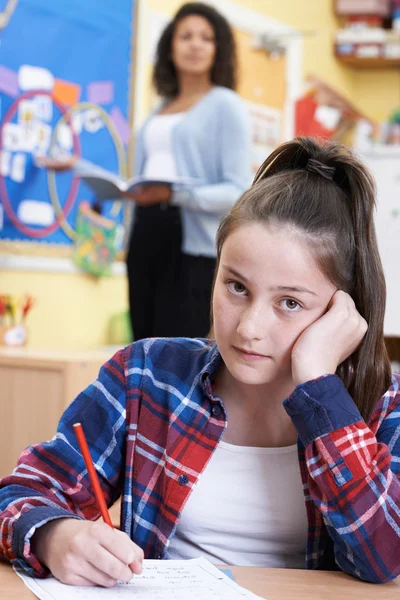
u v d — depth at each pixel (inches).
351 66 256.1
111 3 157.8
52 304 148.9
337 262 41.5
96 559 36.0
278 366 41.4
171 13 174.7
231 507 45.1
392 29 251.6
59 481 44.9
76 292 154.4
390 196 106.7
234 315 40.9
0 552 40.2
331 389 40.7
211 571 38.6
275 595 36.2
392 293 102.9
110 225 160.1
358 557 39.5
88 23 152.3
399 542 39.6
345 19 250.7
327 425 40.4
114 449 47.1
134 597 34.9
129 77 164.4
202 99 119.3
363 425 41.0
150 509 46.0
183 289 117.7
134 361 48.4
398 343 101.8
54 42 145.0
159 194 114.9
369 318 43.8
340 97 234.1
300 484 44.9
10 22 135.7
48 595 34.9
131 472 46.6
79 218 153.1
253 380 41.2
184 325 117.9
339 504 40.0
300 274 40.3
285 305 41.0
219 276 41.8
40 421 102.3
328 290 41.9
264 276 40.1
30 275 143.9
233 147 116.5
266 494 45.0
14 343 126.2
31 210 142.1
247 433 45.6
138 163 125.8
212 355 47.0
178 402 46.3
